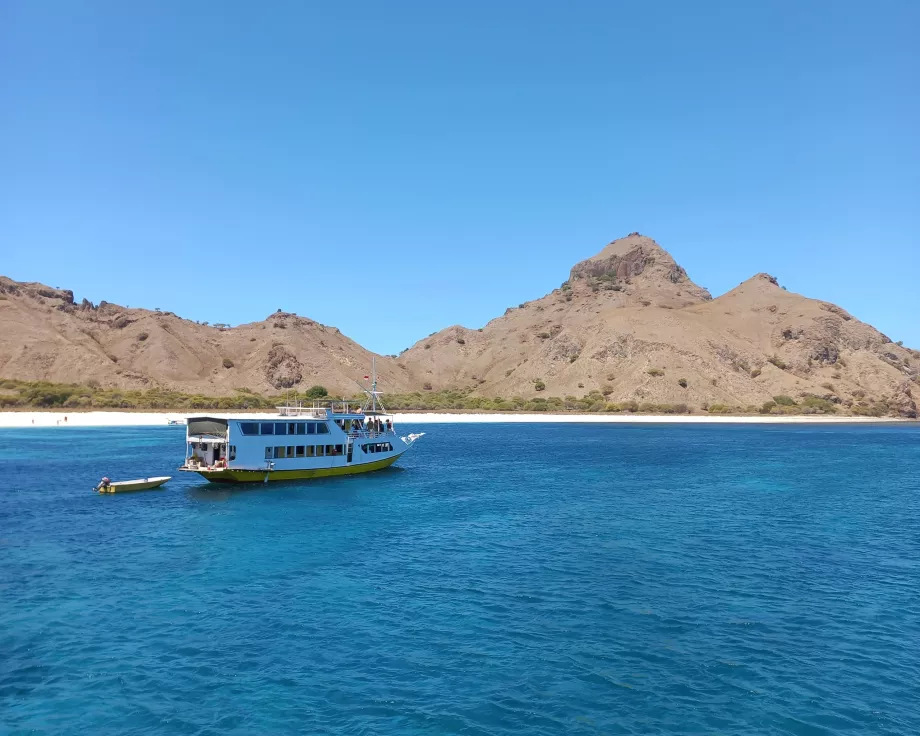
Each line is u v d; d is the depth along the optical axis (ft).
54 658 80.18
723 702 70.38
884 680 76.28
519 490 225.35
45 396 652.89
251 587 109.70
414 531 155.53
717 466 309.63
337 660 80.18
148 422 580.30
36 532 153.07
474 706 68.74
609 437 518.78
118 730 63.57
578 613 97.76
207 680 74.33
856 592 109.70
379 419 277.64
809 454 378.12
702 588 111.04
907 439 523.70
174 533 152.66
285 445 226.58
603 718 66.54
